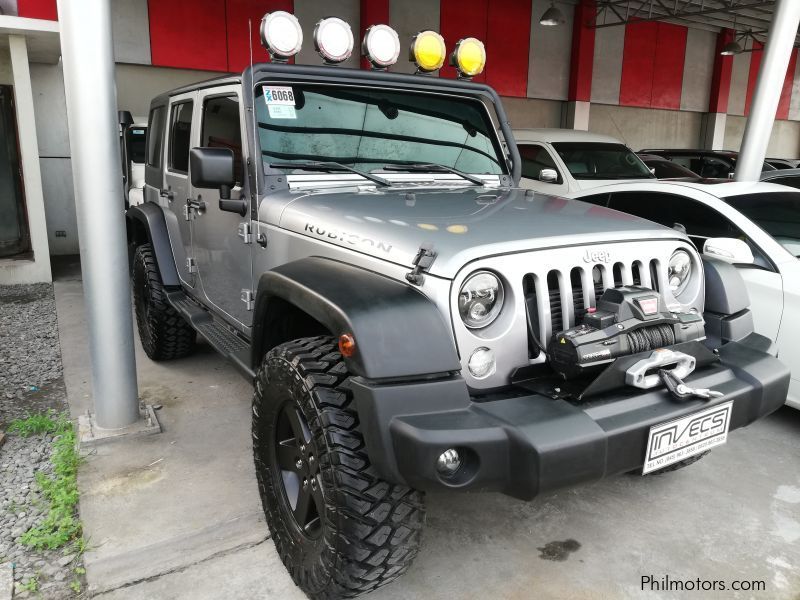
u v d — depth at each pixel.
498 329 2.03
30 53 7.64
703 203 4.05
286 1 11.06
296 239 2.54
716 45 17.97
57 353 4.79
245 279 3.04
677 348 2.18
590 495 2.94
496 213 2.44
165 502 2.77
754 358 2.40
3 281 6.95
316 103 2.97
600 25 14.81
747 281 3.60
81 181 3.02
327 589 2.04
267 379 2.25
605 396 2.06
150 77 10.25
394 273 2.07
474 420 1.83
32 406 3.87
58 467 3.03
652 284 2.39
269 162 2.82
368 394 1.80
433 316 1.89
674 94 17.44
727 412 2.19
